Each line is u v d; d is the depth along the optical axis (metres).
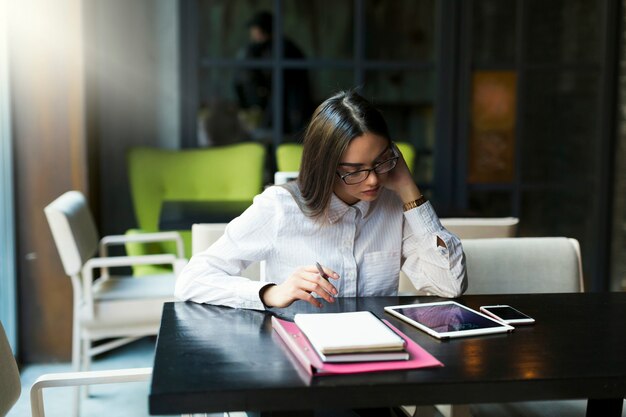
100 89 4.61
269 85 4.64
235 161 4.24
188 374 1.30
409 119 4.77
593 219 4.83
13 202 3.49
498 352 1.44
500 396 1.29
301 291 1.63
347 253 1.92
